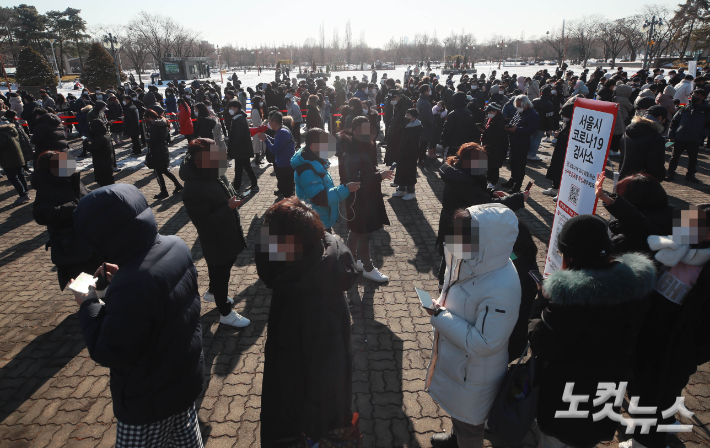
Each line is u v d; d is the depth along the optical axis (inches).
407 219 273.1
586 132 121.3
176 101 635.5
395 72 3142.2
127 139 591.2
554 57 4810.5
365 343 149.3
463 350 79.0
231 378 133.3
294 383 68.8
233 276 200.8
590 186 119.2
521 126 296.8
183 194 136.1
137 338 64.3
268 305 175.6
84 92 633.0
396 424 114.9
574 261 72.1
